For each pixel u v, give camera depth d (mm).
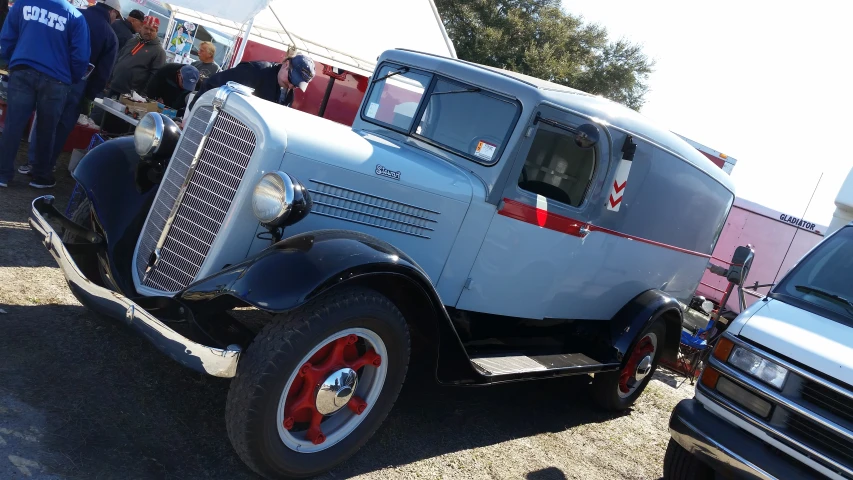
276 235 2984
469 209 3695
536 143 3826
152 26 7691
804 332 3266
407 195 3451
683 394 6266
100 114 7672
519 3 30453
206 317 3045
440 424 3949
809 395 3033
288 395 2828
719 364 3383
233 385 2691
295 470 2875
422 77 4195
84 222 3770
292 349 2664
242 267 2805
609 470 4043
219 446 3041
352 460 3238
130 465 2717
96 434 2852
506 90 3850
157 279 3260
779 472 3008
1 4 7941
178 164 3328
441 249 3689
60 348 3471
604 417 5000
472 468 3529
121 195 3666
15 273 4242
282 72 5562
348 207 3285
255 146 2994
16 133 5629
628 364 4992
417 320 3217
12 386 3004
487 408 4438
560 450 4133
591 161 4133
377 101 4375
